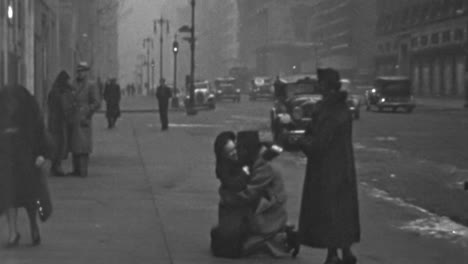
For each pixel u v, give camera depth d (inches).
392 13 3740.2
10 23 1055.0
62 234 408.5
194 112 1959.9
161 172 702.5
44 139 378.9
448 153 967.0
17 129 370.9
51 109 644.7
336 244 330.6
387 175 740.7
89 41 3149.6
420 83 3388.3
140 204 514.9
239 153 366.3
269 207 364.8
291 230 367.9
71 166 726.5
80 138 646.5
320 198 333.4
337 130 332.2
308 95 1040.2
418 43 3388.3
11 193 370.6
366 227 458.6
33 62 1332.4
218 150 370.3
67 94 645.3
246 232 362.9
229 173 365.7
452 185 669.9
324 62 4872.0
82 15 3031.5
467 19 2851.9
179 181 639.8
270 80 3533.5
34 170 375.9
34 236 380.2
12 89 373.1
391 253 385.7
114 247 378.9
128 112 2146.9
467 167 810.2
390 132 1353.3
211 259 357.7
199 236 410.9
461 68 2945.4
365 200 574.6
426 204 558.9
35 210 379.6
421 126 1533.0
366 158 904.3
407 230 451.8
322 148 332.2
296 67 5339.6
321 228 332.5
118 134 1218.0
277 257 363.6
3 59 966.4
